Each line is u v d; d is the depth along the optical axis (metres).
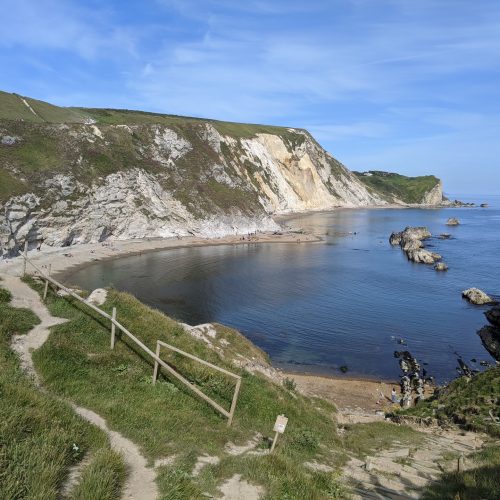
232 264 76.88
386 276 70.44
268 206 160.50
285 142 195.50
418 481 12.20
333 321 48.50
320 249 97.12
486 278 69.69
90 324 16.17
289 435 14.33
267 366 26.86
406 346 42.47
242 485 8.45
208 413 12.92
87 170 87.81
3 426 7.72
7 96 106.44
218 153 128.50
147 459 8.76
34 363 12.45
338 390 33.12
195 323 45.62
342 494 9.77
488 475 11.86
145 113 170.50
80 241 83.38
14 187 71.56
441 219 174.75
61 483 7.13
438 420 23.33
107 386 12.38
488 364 38.69
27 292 18.22
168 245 92.62
